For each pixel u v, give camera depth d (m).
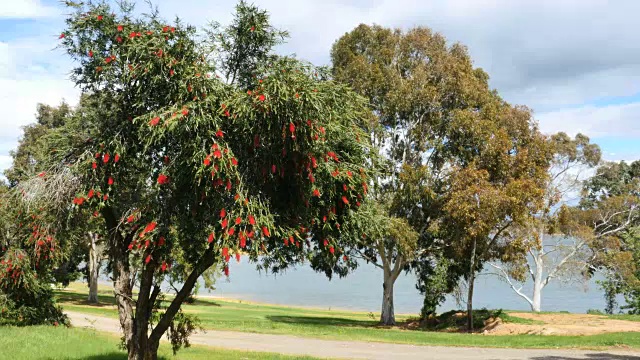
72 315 26.25
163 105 8.19
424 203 27.19
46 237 8.93
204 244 8.73
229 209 7.50
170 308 9.28
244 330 21.36
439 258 29.03
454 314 28.45
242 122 7.54
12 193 8.62
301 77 7.52
